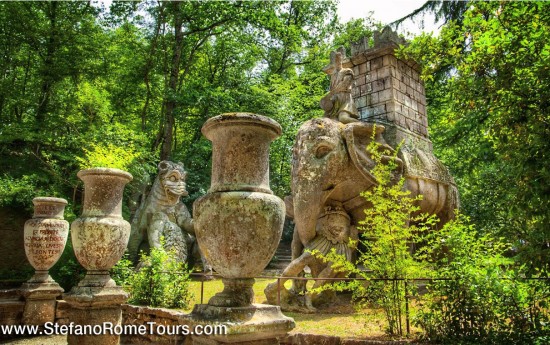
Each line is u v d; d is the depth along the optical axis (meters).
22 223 12.17
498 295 4.45
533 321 4.38
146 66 17.36
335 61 9.16
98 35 15.09
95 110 13.96
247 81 19.38
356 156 7.83
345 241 7.73
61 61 13.64
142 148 13.65
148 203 12.19
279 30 18.86
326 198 7.82
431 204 9.05
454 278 4.66
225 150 3.79
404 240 5.54
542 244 4.70
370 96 9.84
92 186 6.32
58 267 9.91
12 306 7.80
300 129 8.21
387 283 5.27
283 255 15.56
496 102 5.10
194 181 16.41
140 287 7.66
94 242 6.00
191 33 18.23
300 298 7.19
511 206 4.90
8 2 12.95
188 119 17.92
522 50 4.97
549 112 4.56
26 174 12.37
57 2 14.34
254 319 3.37
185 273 8.05
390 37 9.67
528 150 4.54
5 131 12.36
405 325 5.52
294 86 19.17
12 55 13.77
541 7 4.98
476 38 5.77
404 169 8.50
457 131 10.97
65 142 13.34
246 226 3.52
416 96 10.34
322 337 4.99
